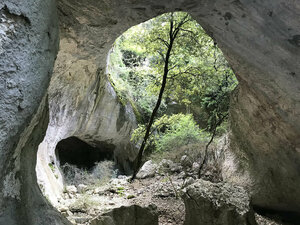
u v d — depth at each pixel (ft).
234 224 9.77
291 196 13.48
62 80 17.97
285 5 7.82
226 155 17.76
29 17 4.41
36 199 6.48
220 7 9.87
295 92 10.19
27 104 4.64
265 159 14.30
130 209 10.18
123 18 12.44
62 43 14.79
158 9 11.41
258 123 13.65
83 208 15.94
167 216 14.79
